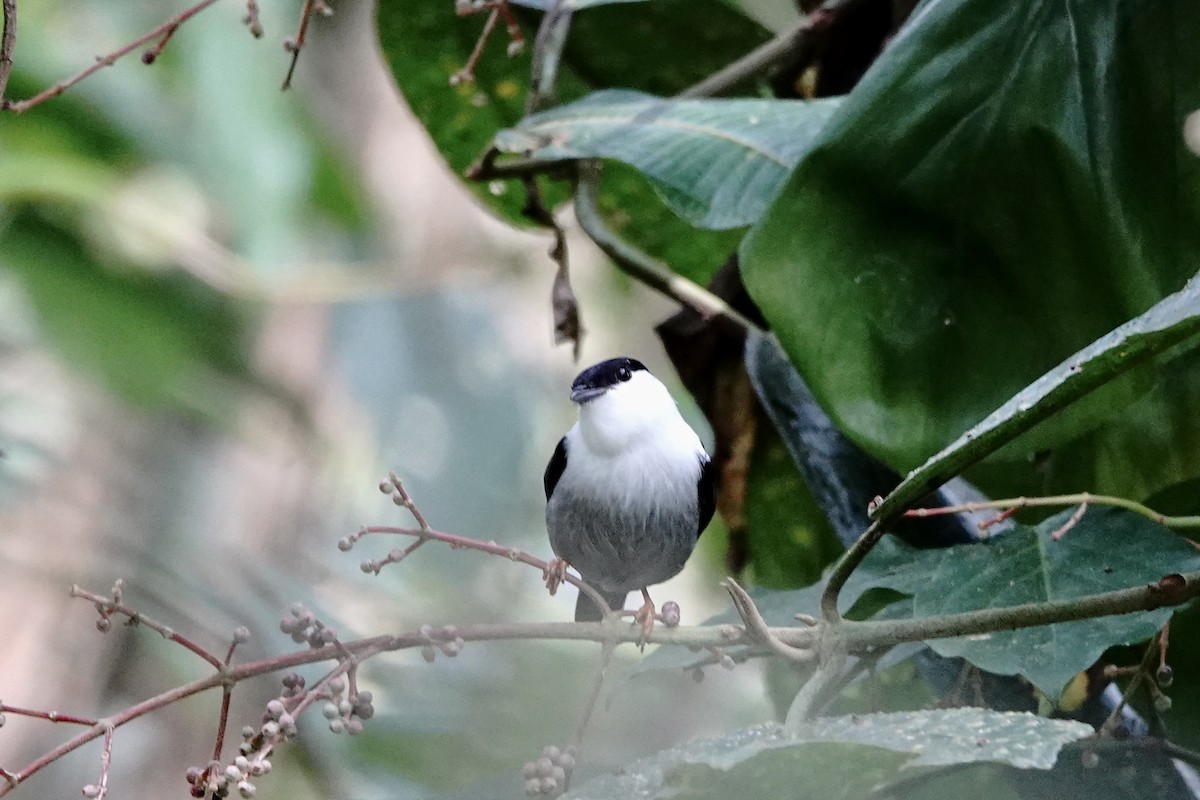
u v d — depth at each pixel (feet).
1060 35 18.31
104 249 39.37
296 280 40.19
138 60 40.22
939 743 12.84
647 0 27.37
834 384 17.92
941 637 15.75
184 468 45.37
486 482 42.32
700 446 25.62
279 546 45.27
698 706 37.04
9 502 41.83
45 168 36.76
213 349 41.88
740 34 27.91
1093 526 17.28
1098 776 17.31
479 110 29.45
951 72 18.24
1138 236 18.04
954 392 17.95
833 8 25.63
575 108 22.63
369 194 45.42
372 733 31.24
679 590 42.37
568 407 48.37
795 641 16.07
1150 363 17.29
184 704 41.57
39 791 41.91
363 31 51.62
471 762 31.22
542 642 34.12
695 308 24.39
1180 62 18.40
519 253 46.09
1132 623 15.71
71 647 43.16
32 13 38.73
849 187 18.11
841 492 21.03
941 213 18.06
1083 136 18.10
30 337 43.91
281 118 41.22
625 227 28.78
